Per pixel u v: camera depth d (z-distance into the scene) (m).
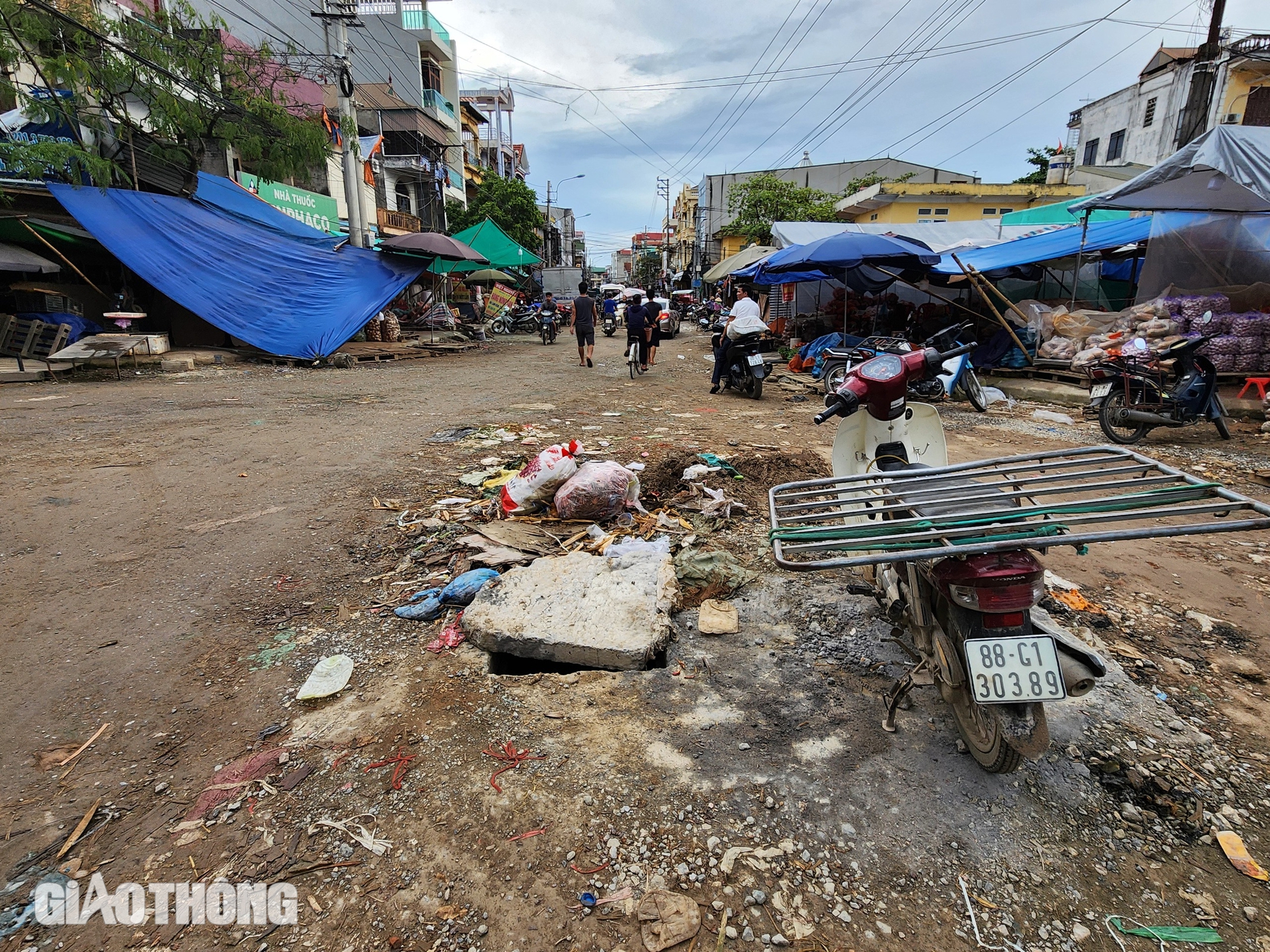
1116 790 2.33
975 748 2.37
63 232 12.73
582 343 14.74
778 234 16.64
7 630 3.38
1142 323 9.84
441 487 5.47
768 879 2.02
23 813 2.29
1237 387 9.16
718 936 1.86
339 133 19.84
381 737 2.62
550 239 57.88
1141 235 11.44
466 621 3.29
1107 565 4.09
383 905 1.95
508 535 4.32
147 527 4.64
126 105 14.77
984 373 11.73
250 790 2.38
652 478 5.43
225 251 13.59
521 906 1.95
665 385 11.95
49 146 11.49
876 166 37.28
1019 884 2.00
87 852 2.14
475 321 26.06
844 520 3.08
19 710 2.80
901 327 14.64
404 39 31.88
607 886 2.01
